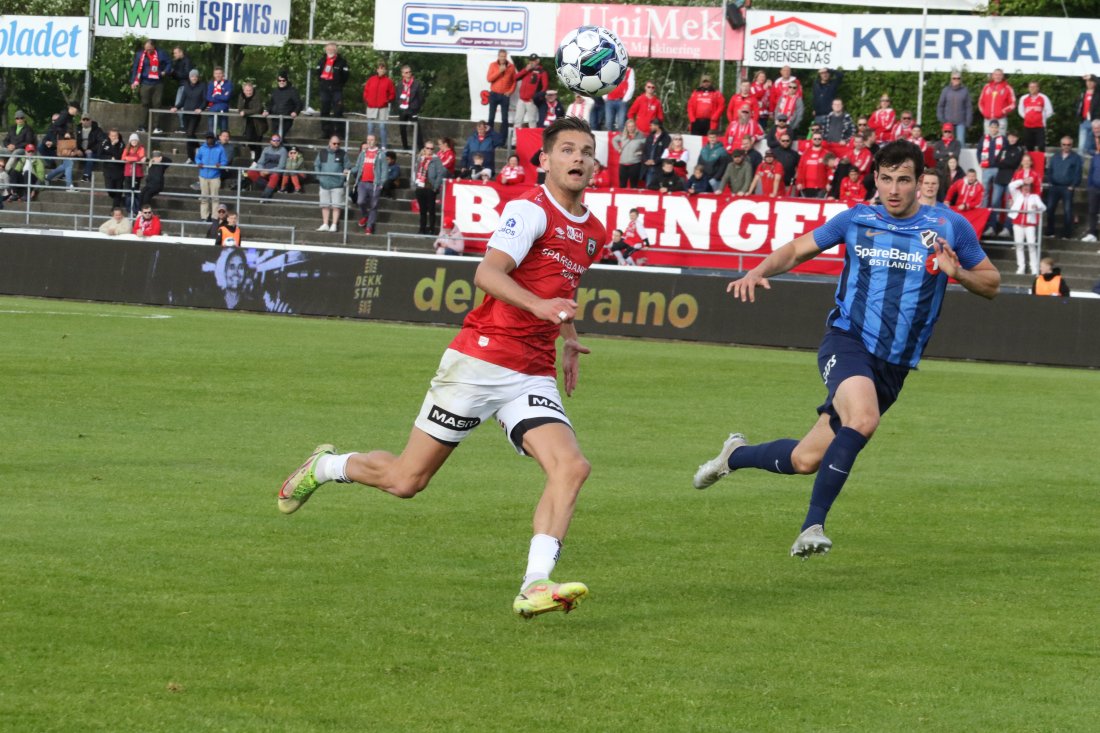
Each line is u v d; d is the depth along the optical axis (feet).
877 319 33.32
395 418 57.52
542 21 159.33
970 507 42.39
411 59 251.19
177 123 175.32
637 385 74.54
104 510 36.60
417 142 166.40
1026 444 57.06
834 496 31.17
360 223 152.25
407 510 38.50
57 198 164.04
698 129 151.33
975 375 89.86
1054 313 103.65
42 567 29.99
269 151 159.22
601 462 48.60
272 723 20.85
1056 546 36.70
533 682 23.32
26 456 44.80
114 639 24.90
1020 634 27.45
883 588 31.30
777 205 136.15
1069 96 189.98
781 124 140.56
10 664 23.22
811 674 24.32
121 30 170.19
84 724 20.52
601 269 113.09
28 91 249.34
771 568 33.06
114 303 122.52
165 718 20.90
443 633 26.21
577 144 28.27
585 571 32.24
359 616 27.17
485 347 28.30
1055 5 193.77
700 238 138.10
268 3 168.25
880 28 149.48
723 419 61.46
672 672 24.17
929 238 33.14
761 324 108.78
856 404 31.91
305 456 47.01
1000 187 138.51
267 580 29.78
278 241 152.05
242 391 64.13
